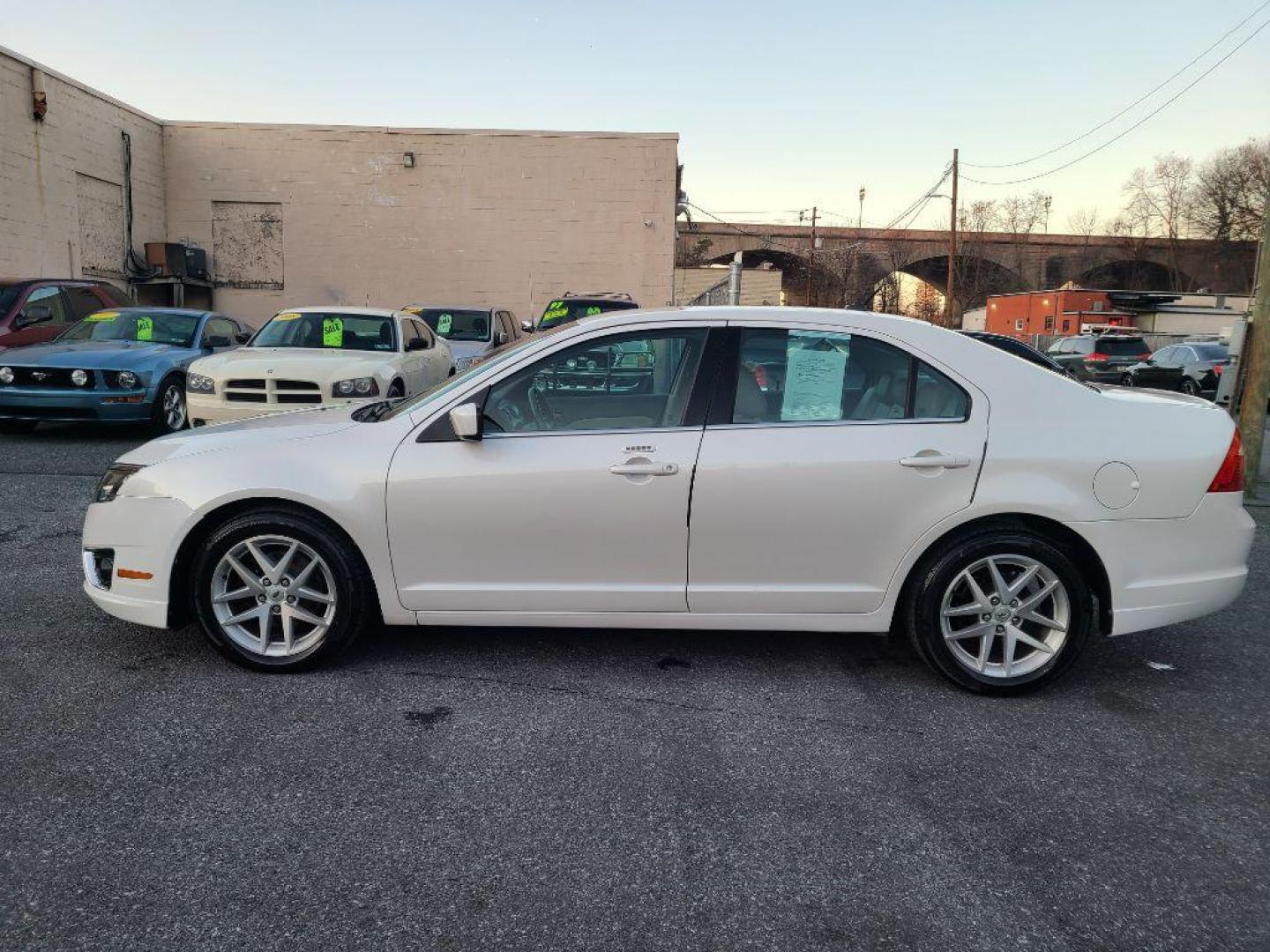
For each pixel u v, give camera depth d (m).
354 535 3.66
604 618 3.74
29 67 16.69
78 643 4.06
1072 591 3.59
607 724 3.39
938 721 3.48
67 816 2.69
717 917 2.31
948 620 3.66
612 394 3.76
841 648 4.22
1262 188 53.47
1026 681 3.66
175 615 3.77
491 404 3.75
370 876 2.45
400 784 2.93
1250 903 2.41
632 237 21.39
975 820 2.79
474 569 3.70
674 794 2.91
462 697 3.60
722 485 3.59
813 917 2.32
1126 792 2.97
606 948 2.19
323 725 3.33
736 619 3.72
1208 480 3.62
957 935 2.26
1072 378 3.96
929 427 3.61
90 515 3.82
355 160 21.12
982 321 48.41
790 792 2.94
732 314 3.77
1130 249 54.41
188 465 3.71
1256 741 3.36
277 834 2.63
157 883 2.39
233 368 8.33
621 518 3.62
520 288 21.55
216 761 3.05
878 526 3.60
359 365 8.59
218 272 21.44
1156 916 2.35
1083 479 3.55
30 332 11.48
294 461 3.68
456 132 21.02
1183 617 3.65
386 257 21.44
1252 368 8.62
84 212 18.44
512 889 2.40
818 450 3.59
